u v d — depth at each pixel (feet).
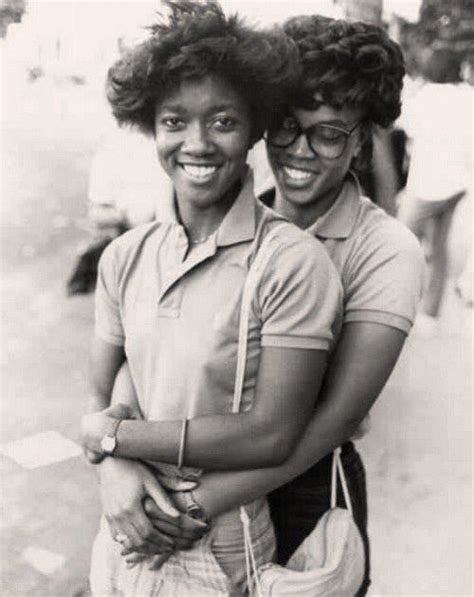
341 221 5.63
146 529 5.22
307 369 5.02
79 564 9.15
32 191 20.22
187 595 5.47
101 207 15.25
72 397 12.26
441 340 14.08
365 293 5.51
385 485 10.66
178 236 5.27
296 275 4.98
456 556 9.53
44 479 10.47
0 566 9.05
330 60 5.39
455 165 14.20
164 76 4.98
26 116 24.81
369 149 6.18
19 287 15.61
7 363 13.02
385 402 12.36
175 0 5.16
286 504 6.04
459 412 12.14
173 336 5.17
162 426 5.13
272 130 5.65
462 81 16.31
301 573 5.31
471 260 15.15
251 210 5.18
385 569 9.32
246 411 5.13
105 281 5.66
